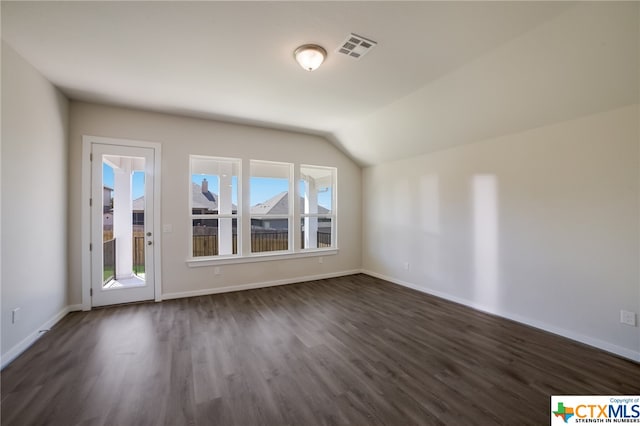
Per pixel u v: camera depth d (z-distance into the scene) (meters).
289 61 2.67
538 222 3.03
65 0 1.88
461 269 3.85
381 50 2.48
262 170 5.05
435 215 4.23
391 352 2.51
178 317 3.31
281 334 2.88
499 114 3.09
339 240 5.48
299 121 4.36
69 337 2.77
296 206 5.02
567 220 2.80
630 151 2.40
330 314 3.45
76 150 3.50
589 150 2.64
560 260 2.86
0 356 2.23
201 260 4.18
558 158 2.86
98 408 1.77
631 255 2.41
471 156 3.72
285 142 4.87
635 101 2.35
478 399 1.88
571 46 2.20
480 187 3.61
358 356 2.44
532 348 2.59
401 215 4.83
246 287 4.54
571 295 2.78
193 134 4.16
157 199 3.91
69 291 3.46
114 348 2.55
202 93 3.35
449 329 3.02
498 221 3.41
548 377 2.12
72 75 2.90
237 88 3.22
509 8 1.97
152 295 3.89
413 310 3.60
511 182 3.28
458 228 3.89
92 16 2.04
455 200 3.93
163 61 2.66
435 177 4.23
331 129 4.80
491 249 3.49
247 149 4.55
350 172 5.59
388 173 5.11
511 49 2.42
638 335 2.37
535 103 2.78
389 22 2.12
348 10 2.00
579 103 2.58
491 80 2.78
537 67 2.47
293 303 3.86
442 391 1.96
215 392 1.94
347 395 1.92
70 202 3.46
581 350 2.55
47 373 2.15
